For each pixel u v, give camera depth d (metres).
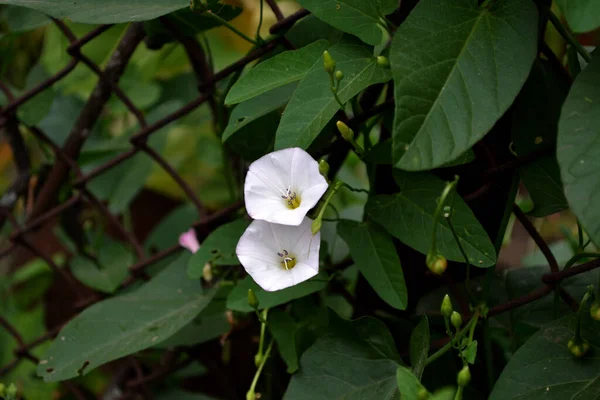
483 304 0.57
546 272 0.59
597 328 0.54
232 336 0.63
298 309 0.59
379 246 0.56
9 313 0.81
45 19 0.65
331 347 0.57
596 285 0.58
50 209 0.68
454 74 0.52
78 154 0.66
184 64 0.75
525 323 0.59
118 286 0.67
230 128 0.57
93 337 0.60
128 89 0.75
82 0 0.56
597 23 0.50
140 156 0.72
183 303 0.61
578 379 0.53
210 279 0.60
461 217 0.55
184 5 0.56
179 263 0.63
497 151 0.57
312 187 0.54
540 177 0.55
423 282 0.60
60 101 0.76
